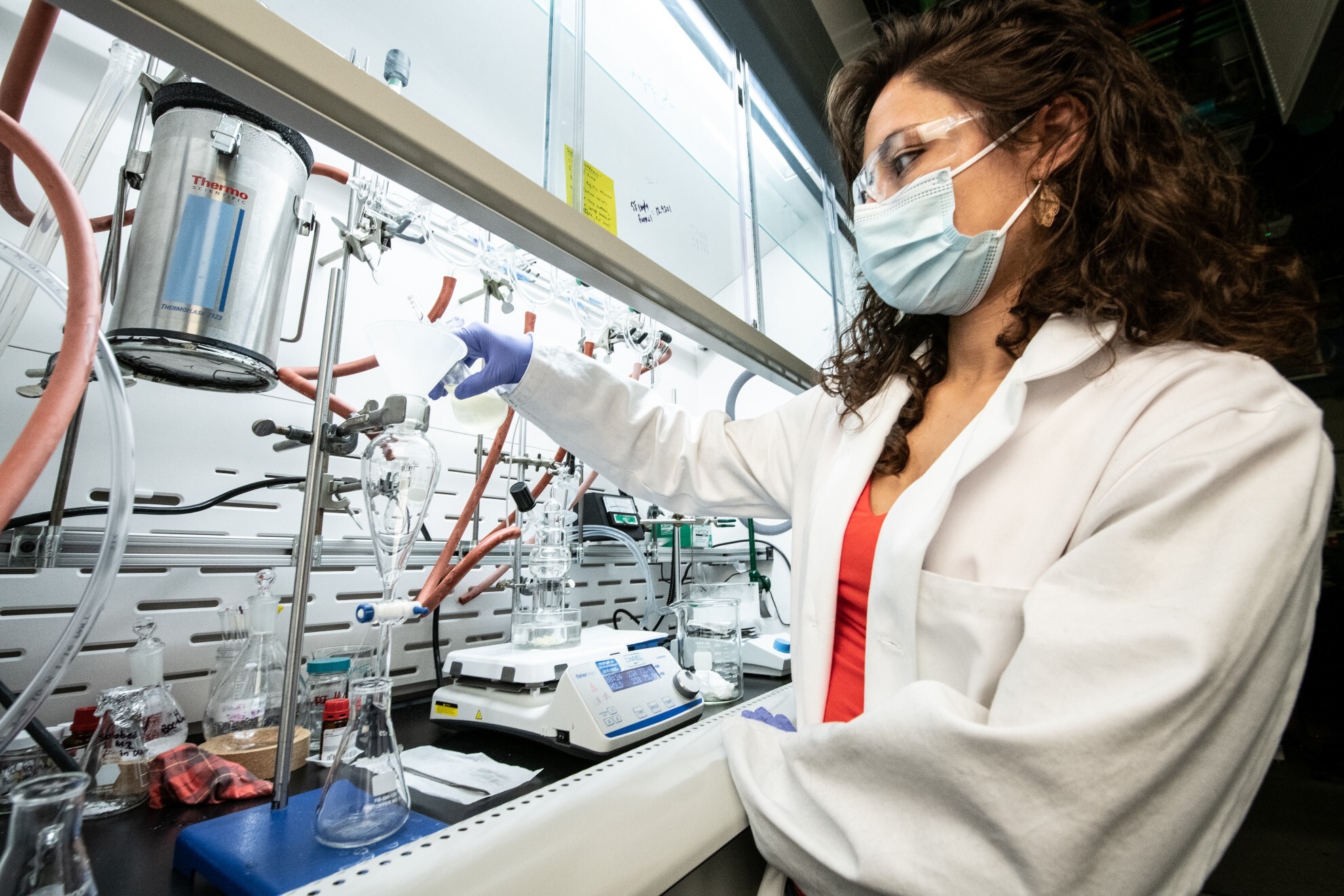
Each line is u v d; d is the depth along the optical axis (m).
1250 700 0.47
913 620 0.72
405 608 0.80
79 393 0.53
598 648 1.32
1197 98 2.24
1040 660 0.52
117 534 0.65
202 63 0.55
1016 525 0.70
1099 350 0.74
